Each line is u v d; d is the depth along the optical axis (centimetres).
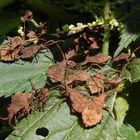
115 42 15
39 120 13
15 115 13
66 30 15
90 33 15
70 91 13
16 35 16
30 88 14
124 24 14
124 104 14
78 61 14
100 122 13
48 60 14
